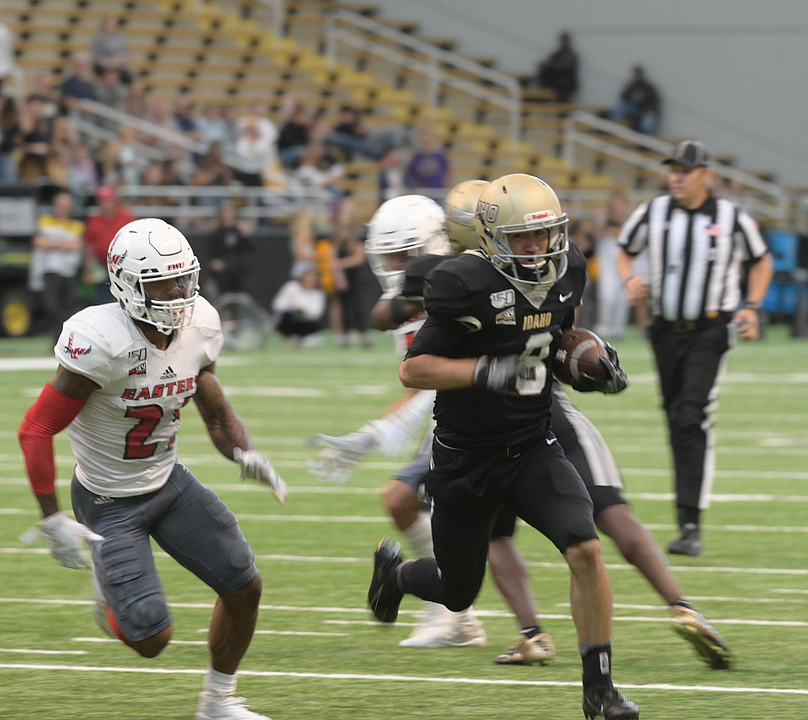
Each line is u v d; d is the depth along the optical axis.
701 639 15.83
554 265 14.21
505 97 92.94
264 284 70.62
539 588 20.78
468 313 13.78
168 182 67.50
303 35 91.19
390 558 16.69
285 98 77.44
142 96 73.06
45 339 67.75
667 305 23.31
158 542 14.47
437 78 89.12
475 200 16.28
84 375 13.53
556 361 14.73
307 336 64.56
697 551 22.92
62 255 57.16
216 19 88.50
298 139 75.25
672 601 16.11
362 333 65.50
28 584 21.30
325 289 64.88
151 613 13.74
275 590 20.72
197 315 14.28
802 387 49.78
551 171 87.94
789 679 15.80
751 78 93.44
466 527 14.74
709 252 23.11
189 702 15.27
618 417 41.94
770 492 29.16
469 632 17.66
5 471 32.06
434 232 17.77
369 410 41.84
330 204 72.06
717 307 23.17
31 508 27.62
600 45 96.00
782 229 85.25
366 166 79.62
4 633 18.36
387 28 93.88
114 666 16.78
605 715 13.52
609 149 90.38
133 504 14.23
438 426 14.67
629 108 93.25
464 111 90.62
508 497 14.56
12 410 41.59
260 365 56.25
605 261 67.94
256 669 16.56
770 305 80.75
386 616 17.05
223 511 14.40
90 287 57.56
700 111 94.56
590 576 13.70
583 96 96.62
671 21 94.56
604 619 13.66
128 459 14.06
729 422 40.62
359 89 87.62
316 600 20.11
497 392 13.77
